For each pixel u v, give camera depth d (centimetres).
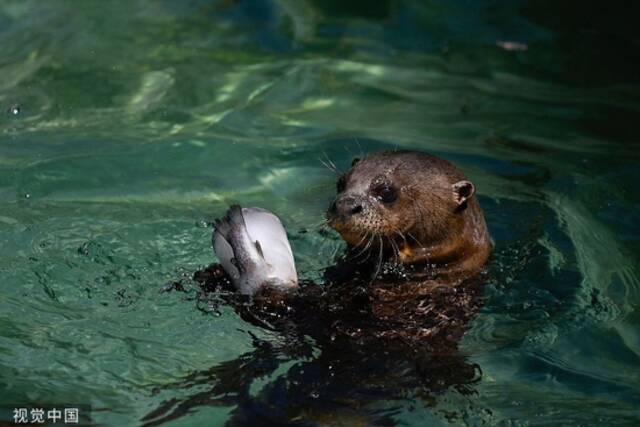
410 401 1037
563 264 1300
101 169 1485
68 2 2052
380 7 2106
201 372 1048
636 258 1338
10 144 1549
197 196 1438
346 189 1236
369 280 1227
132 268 1238
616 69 1919
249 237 1106
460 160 1573
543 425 1003
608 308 1216
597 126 1717
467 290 1238
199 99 1736
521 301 1224
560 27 2061
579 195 1481
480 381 1078
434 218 1242
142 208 1391
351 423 994
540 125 1716
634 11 2102
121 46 1902
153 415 980
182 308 1152
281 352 1090
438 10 2102
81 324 1121
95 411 981
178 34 1962
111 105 1703
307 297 1134
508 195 1474
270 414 991
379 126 1677
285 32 1997
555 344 1146
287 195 1459
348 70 1877
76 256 1255
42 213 1355
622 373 1102
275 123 1667
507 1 2119
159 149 1555
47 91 1736
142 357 1072
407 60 1938
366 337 1128
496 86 1858
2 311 1134
